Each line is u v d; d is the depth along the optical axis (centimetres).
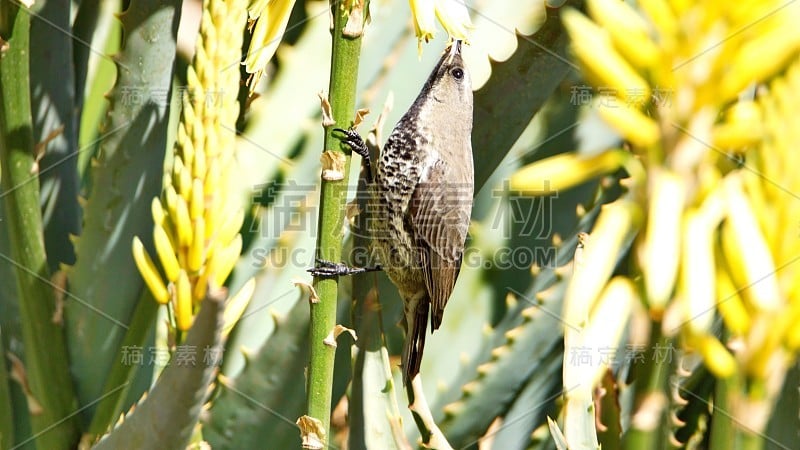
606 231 363
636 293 367
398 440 479
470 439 532
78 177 593
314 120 568
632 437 444
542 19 596
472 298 557
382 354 485
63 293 520
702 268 326
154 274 379
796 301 327
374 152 537
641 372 444
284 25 387
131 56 526
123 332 530
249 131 557
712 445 374
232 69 382
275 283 553
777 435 410
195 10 685
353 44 372
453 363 553
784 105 324
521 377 529
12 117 476
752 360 340
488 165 556
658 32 330
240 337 548
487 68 596
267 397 518
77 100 616
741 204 322
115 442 370
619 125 328
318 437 387
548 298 521
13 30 466
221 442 518
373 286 488
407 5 593
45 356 506
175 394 344
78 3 618
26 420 541
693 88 326
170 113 546
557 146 537
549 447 527
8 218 494
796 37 319
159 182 534
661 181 329
